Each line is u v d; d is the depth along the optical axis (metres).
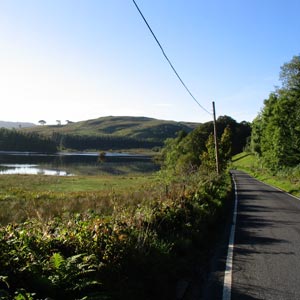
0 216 15.35
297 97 47.97
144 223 8.40
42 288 4.34
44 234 5.85
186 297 5.97
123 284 5.19
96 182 48.75
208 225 11.75
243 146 126.75
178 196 12.50
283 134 48.03
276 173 49.47
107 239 6.00
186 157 66.56
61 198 25.00
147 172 83.88
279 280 6.84
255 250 9.26
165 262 6.76
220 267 7.72
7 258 4.48
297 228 12.48
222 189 23.28
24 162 111.06
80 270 4.83
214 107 31.86
